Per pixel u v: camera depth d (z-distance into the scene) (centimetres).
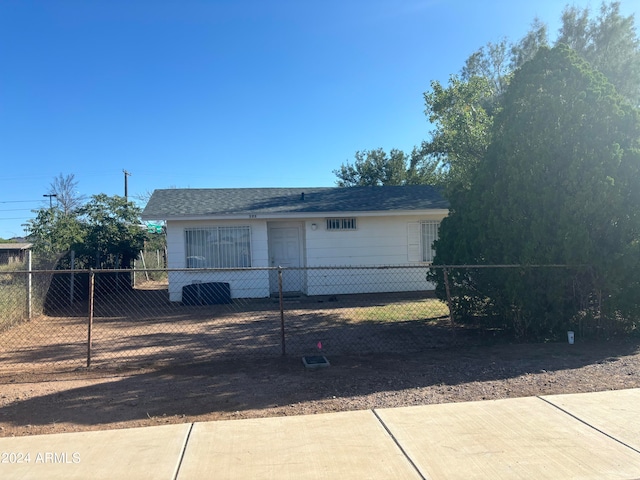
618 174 800
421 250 1628
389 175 3700
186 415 509
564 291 816
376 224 1605
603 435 437
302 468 384
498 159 879
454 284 909
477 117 1299
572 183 791
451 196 994
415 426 463
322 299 1481
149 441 439
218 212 1456
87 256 1598
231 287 1502
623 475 369
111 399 561
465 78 2414
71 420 498
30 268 1143
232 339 902
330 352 786
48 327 1064
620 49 1930
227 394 575
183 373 667
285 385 607
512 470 377
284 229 1605
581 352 745
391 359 733
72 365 714
